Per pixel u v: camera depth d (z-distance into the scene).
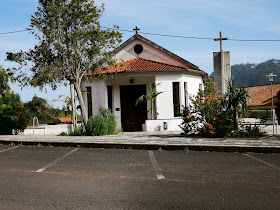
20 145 11.70
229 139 10.84
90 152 9.40
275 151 8.56
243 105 11.70
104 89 19.59
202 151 9.11
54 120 29.81
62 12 15.37
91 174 6.28
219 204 4.28
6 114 17.31
